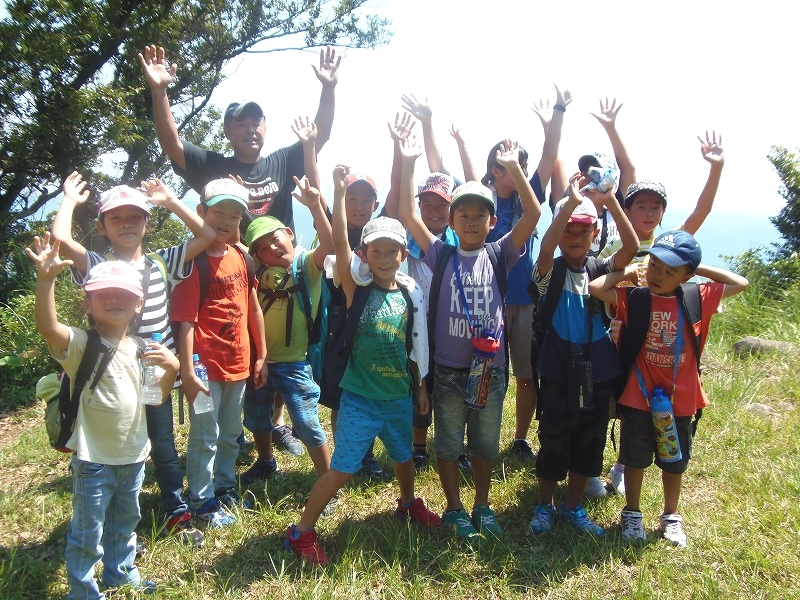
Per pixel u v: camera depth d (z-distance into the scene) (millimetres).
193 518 3436
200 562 3090
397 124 3574
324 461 3652
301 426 3619
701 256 3189
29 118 8188
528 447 4398
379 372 3164
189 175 4285
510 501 3748
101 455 2635
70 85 8875
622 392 3357
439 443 3385
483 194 3268
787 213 12008
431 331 3391
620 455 3385
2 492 3730
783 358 6293
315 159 4000
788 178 11883
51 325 2451
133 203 2973
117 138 8758
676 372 3254
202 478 3381
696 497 3727
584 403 3221
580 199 3184
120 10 9406
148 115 11234
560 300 3375
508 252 3402
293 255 3746
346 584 2887
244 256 3518
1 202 8805
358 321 3158
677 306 3275
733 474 3922
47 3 8234
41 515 3461
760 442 4379
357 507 3684
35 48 7863
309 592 2797
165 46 10711
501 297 3355
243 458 4391
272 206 4375
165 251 3240
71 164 8609
